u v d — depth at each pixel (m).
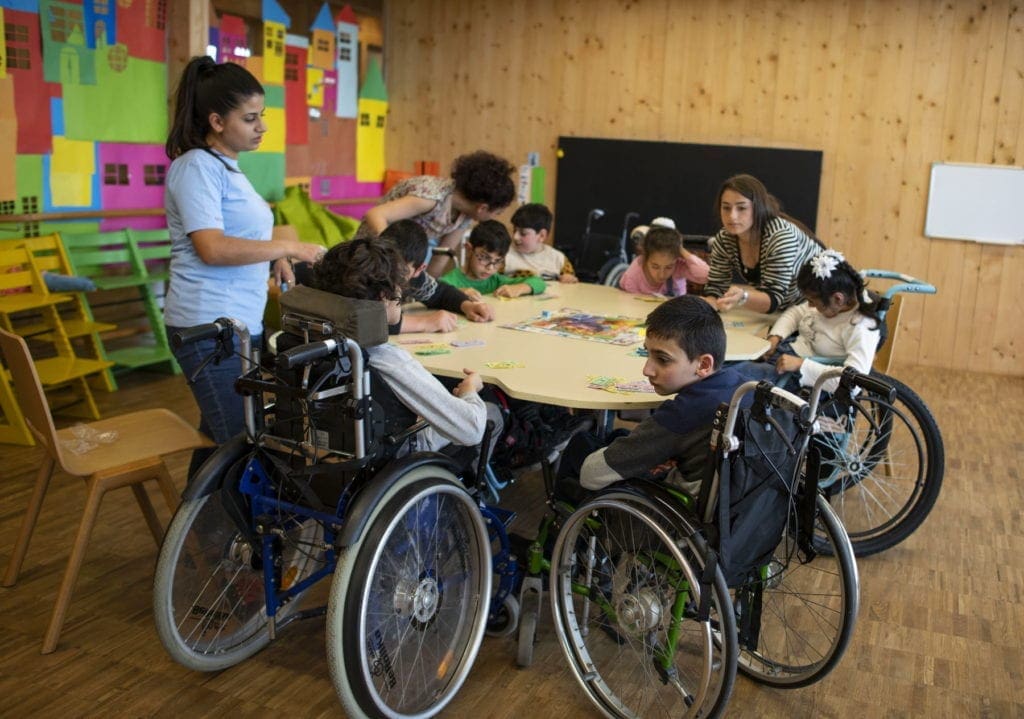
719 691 2.06
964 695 2.40
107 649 2.46
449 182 3.66
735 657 2.04
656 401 2.35
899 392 3.08
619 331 3.18
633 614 2.20
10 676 2.33
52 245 4.53
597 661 2.47
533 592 2.46
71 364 4.31
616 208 6.62
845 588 2.20
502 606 2.50
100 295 5.28
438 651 2.34
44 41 4.64
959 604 2.87
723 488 1.99
